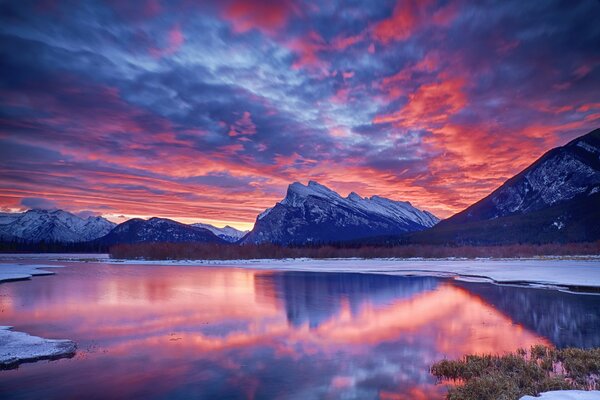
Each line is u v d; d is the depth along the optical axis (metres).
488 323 22.80
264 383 13.26
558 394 10.36
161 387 12.93
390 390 12.45
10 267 82.25
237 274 66.38
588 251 127.69
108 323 23.75
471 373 13.31
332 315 26.31
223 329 22.05
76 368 14.99
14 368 15.04
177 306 30.56
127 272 71.06
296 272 71.69
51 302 32.56
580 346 17.30
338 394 12.19
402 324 22.97
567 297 33.00
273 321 24.31
